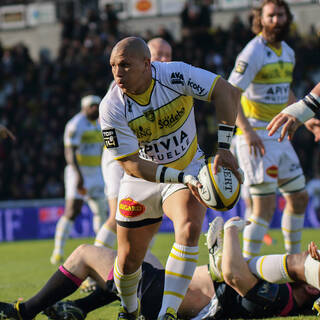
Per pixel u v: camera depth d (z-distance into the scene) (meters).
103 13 82.44
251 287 15.23
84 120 35.28
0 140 66.81
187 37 73.31
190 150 15.10
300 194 23.12
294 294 15.37
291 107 14.64
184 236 13.96
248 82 22.25
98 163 36.53
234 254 15.09
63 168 65.25
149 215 14.70
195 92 14.09
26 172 64.94
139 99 14.04
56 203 52.56
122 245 14.71
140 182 14.73
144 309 15.45
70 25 78.69
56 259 33.09
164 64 14.38
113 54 13.51
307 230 48.31
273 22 22.05
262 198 22.59
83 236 51.12
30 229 52.19
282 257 15.05
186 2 78.44
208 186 13.25
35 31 90.69
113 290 15.17
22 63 80.06
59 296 15.05
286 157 22.88
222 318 15.70
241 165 22.89
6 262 34.25
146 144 14.84
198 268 16.14
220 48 72.94
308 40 72.06
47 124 69.81
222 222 15.71
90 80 73.31
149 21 84.94
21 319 14.83
